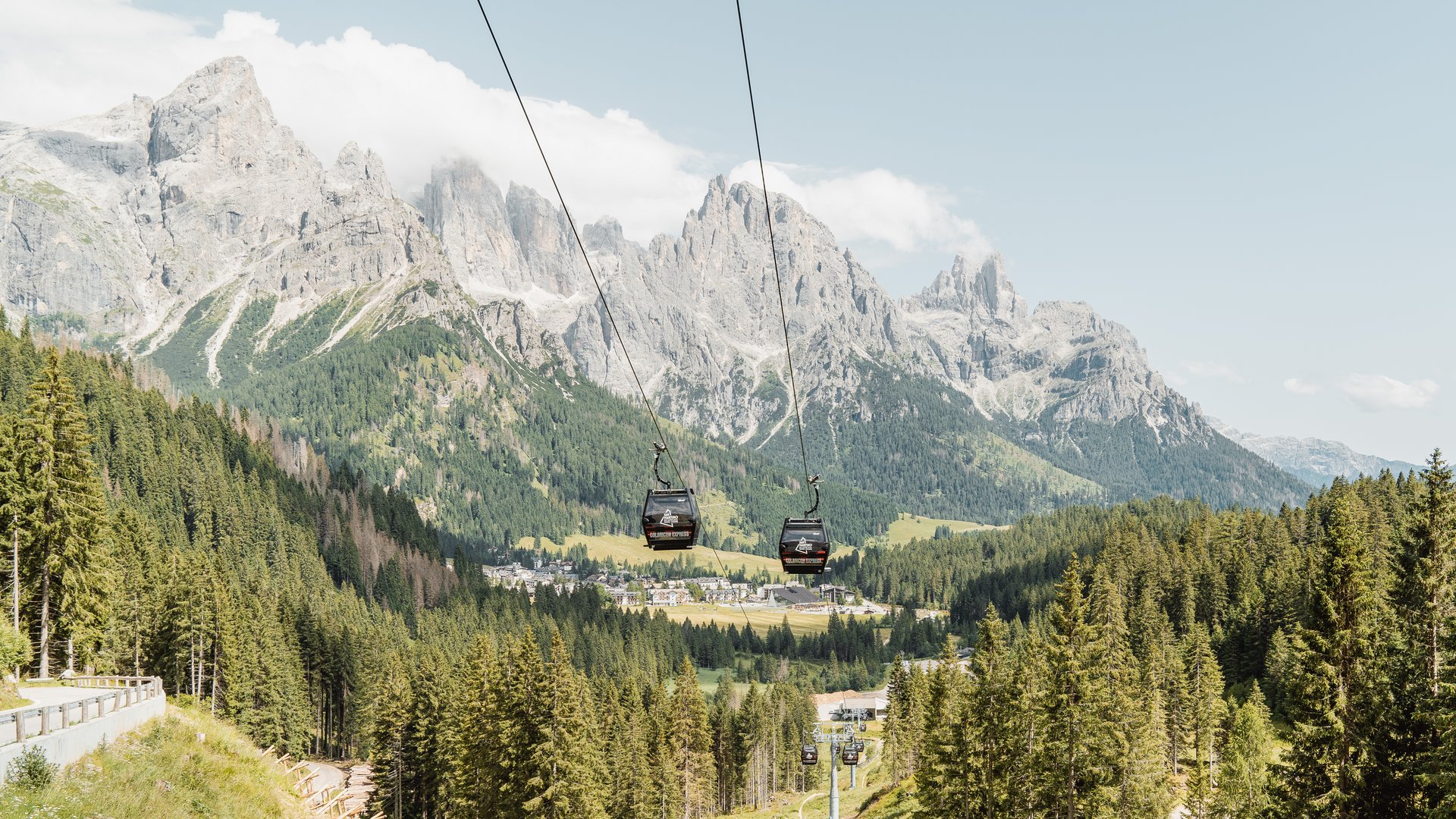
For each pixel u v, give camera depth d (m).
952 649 108.56
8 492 66.31
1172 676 99.75
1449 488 47.19
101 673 85.25
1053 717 60.47
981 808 66.88
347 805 64.69
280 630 123.12
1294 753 48.00
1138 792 65.00
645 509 38.44
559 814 68.38
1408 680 46.03
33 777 30.53
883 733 127.44
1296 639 49.50
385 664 125.12
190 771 39.94
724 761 135.50
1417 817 44.03
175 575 105.19
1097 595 100.25
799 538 41.78
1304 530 164.12
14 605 65.06
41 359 183.50
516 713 70.50
